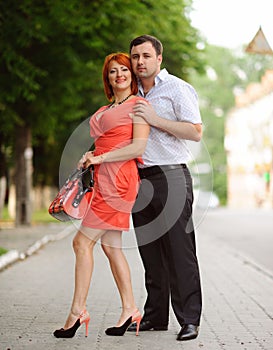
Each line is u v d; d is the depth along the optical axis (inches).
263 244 807.7
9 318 306.7
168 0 856.3
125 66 261.6
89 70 852.0
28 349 246.5
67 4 692.7
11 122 954.7
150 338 265.0
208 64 1171.3
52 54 824.3
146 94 265.3
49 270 498.0
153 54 260.1
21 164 1065.5
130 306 268.1
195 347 251.3
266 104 2812.5
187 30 1053.8
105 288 406.0
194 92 262.5
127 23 761.0
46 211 1841.8
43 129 995.3
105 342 257.3
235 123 3085.6
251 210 2330.2
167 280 275.9
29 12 729.6
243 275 481.7
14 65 772.6
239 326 292.8
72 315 263.1
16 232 899.4
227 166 3120.1
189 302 263.7
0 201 1304.1
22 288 403.2
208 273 492.4
